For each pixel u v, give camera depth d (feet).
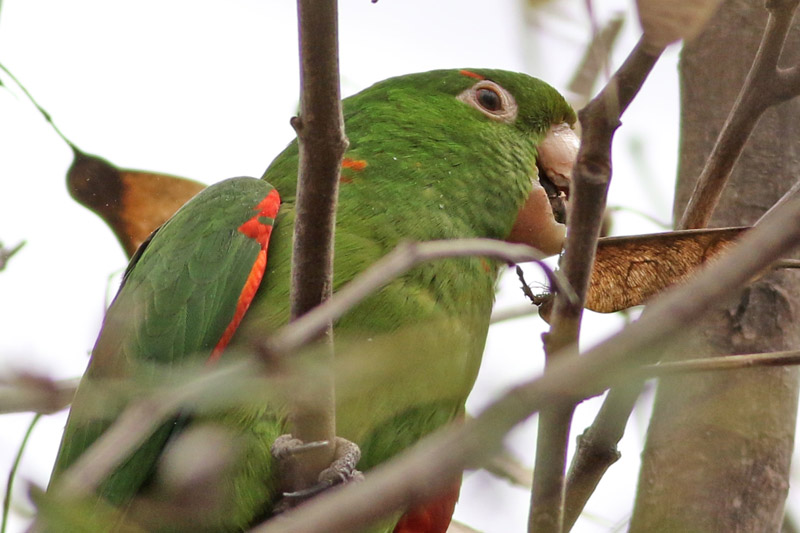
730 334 22.12
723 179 19.29
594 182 14.39
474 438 9.48
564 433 14.52
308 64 15.42
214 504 19.75
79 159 24.12
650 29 12.41
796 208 9.38
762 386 21.83
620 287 18.89
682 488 21.24
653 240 18.58
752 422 21.59
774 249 9.32
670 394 21.91
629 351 9.42
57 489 11.70
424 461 9.68
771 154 24.26
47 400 9.48
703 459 21.35
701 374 21.79
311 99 15.56
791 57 24.79
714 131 24.59
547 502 14.75
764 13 25.05
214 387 12.69
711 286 9.41
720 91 24.77
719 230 18.29
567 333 14.60
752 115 18.79
